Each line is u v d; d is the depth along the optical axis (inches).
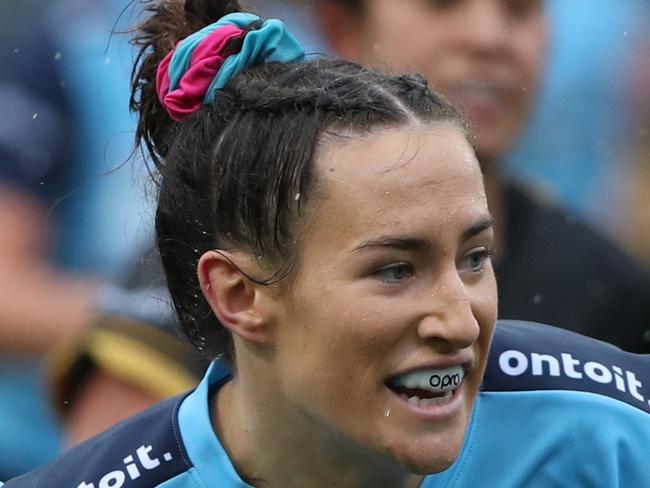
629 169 650.2
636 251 638.5
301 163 299.0
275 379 315.0
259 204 305.0
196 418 341.4
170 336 439.8
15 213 513.0
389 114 299.1
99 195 525.0
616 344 505.0
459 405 301.3
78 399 447.8
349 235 294.4
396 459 300.0
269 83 315.6
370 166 294.4
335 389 300.0
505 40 478.0
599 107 647.8
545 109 638.5
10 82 524.7
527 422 343.6
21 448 520.7
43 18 534.3
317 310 298.7
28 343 507.2
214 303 316.8
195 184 322.0
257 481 334.6
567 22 645.9
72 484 347.6
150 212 462.6
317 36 511.2
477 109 479.2
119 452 349.1
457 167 295.3
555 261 499.2
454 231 292.8
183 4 345.1
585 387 347.6
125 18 539.8
